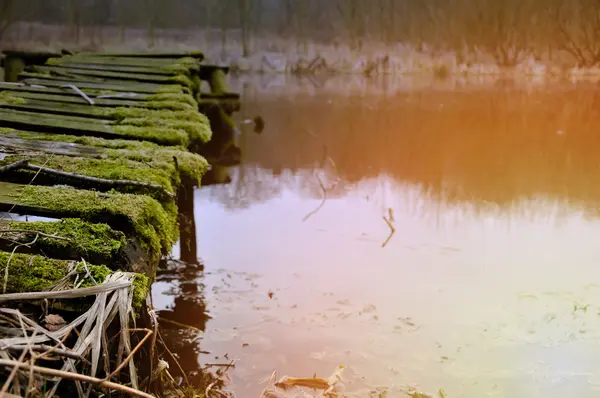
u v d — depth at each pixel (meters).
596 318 2.14
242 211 3.55
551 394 1.70
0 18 10.95
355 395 1.68
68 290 1.04
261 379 1.75
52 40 11.08
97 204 1.50
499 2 11.78
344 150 5.29
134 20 11.89
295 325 2.08
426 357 1.89
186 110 3.25
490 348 1.94
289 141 5.71
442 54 12.25
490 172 4.39
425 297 2.32
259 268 2.62
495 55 12.01
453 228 3.17
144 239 1.46
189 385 1.66
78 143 2.25
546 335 2.03
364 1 12.35
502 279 2.47
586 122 6.50
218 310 2.20
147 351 1.28
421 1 12.16
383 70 12.05
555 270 2.58
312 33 12.53
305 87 10.12
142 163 1.98
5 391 0.79
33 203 1.48
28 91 3.46
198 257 2.75
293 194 3.94
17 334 0.94
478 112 7.30
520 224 3.19
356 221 3.32
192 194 3.16
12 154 1.92
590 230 3.12
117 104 3.27
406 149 5.25
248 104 8.06
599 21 11.41
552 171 4.39
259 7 12.30
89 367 0.99
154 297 2.31
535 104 7.88
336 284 2.45
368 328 2.07
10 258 1.15
